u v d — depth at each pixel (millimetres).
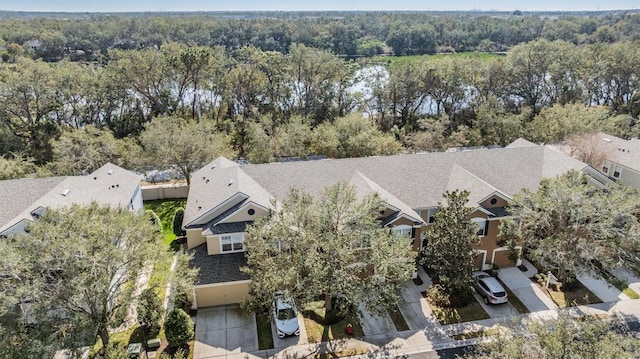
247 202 25297
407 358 20719
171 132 43344
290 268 20172
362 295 20531
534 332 15625
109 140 44375
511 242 25734
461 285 23656
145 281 25703
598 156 39188
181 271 21000
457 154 32781
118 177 34219
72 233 17578
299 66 63000
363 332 22594
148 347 21141
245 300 22438
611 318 23250
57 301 16812
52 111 53188
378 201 22719
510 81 66188
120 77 57500
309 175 30188
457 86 63344
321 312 24109
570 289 26016
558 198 24141
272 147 46594
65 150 41375
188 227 25703
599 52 65312
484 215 27031
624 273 27641
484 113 55000
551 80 66188
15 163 38406
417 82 62844
